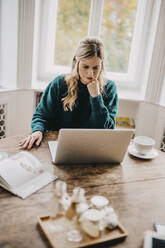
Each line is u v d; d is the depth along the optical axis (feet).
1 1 6.90
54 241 2.38
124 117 8.42
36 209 2.82
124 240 2.52
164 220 2.87
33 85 7.91
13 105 7.55
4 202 2.88
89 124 5.70
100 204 2.68
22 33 6.90
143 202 3.18
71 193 3.15
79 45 4.97
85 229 2.47
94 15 7.61
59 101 5.52
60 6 7.97
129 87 8.79
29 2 6.66
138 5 8.01
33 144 4.43
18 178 3.25
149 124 7.82
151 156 4.48
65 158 3.81
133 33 8.33
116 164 4.13
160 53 7.09
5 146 4.26
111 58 8.65
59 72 8.64
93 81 4.99
